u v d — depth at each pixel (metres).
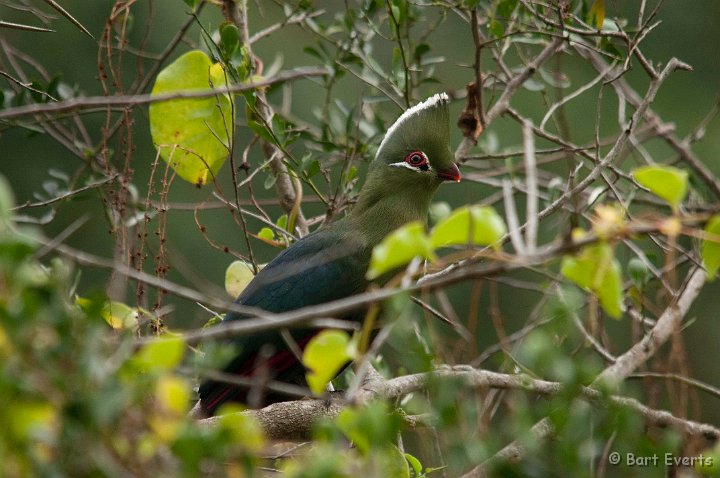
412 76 12.18
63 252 5.51
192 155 10.62
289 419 8.96
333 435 5.34
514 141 17.27
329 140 11.92
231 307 5.64
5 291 4.68
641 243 14.18
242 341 9.84
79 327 4.76
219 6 11.52
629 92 12.72
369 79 11.91
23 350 4.61
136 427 4.84
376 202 10.64
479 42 10.81
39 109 6.28
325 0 18.02
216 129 10.60
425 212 10.81
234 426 4.84
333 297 10.20
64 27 16.59
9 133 16.73
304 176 10.64
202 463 4.93
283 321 5.18
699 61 18.28
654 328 9.48
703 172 12.17
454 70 17.70
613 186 10.44
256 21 18.00
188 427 4.79
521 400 5.87
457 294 16.64
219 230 16.83
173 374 5.87
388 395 8.73
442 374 5.88
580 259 5.25
